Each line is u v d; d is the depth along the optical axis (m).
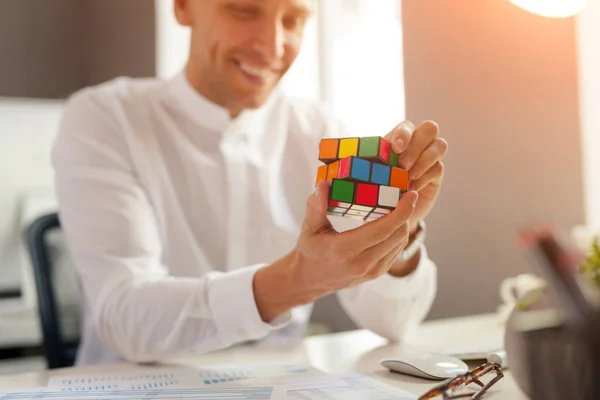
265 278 0.76
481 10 1.38
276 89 1.34
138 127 1.17
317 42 2.24
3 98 2.84
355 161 0.59
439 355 0.74
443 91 1.35
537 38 1.42
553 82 1.43
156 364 0.85
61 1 3.02
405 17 1.39
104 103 1.16
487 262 1.38
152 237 1.01
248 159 1.25
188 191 1.21
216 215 1.22
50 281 1.42
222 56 1.05
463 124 1.36
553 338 0.45
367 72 2.06
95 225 0.98
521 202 1.40
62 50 3.02
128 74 2.59
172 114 1.24
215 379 0.72
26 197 2.38
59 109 2.50
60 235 1.49
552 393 0.46
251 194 1.24
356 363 0.81
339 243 0.62
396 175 0.61
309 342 1.00
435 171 0.71
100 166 1.06
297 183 1.33
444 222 1.34
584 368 0.43
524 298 0.52
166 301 0.83
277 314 0.78
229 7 1.02
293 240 1.26
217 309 0.79
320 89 2.23
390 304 0.95
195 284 0.83
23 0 2.92
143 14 2.45
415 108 1.38
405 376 0.72
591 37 1.44
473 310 1.36
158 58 2.34
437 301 1.35
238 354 0.92
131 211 1.00
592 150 1.44
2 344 2.05
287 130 1.35
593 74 1.44
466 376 0.60
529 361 0.48
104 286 0.90
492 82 1.38
